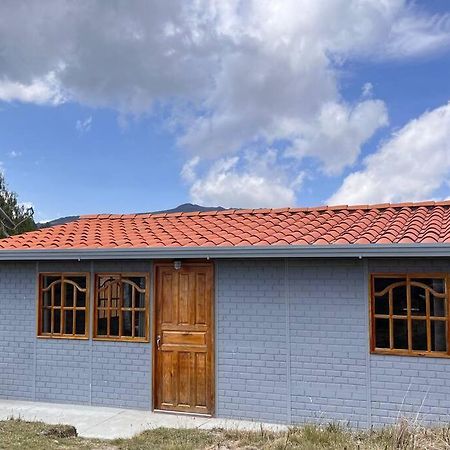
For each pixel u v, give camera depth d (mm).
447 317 8188
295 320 9086
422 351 8312
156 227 11562
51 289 10789
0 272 11102
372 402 8539
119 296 10289
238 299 9453
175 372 9797
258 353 9273
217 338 9539
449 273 8195
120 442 7910
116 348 10211
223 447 7457
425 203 10680
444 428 7688
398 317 8477
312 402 8898
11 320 10961
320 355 8898
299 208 11445
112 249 9859
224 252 9117
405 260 8469
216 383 9492
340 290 8844
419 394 8281
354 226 9664
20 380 10828
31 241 11258
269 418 9125
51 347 10664
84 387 10391
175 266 9719
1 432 8172
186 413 9648
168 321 9891
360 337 8680
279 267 9242
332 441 7371
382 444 7117
